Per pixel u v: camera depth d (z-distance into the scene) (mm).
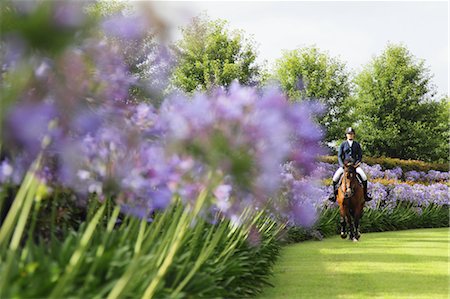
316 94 55688
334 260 15242
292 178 7582
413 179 37250
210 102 5781
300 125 5906
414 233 25141
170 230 7160
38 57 4230
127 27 5449
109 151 6422
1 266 6195
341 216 21281
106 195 6613
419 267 14086
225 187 6484
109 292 6258
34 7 4039
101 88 5637
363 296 10609
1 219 8000
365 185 21141
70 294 5883
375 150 62000
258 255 12133
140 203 6871
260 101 5793
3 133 4949
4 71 4773
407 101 61969
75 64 4602
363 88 64062
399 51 63438
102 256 6633
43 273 5996
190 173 6484
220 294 8555
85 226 7867
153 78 6465
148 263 6863
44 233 8383
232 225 10859
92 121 5688
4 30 3963
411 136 60562
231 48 50750
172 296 6758
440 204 30641
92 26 4426
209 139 5676
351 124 59312
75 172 6422
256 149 5668
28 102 4781
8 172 6090
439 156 61188
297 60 57156
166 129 6242
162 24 4590
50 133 5402
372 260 15297
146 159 6539
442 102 65875
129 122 6293
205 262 8594
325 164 27750
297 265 14258
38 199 6484
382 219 27016
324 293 10812
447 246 19062
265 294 10602
